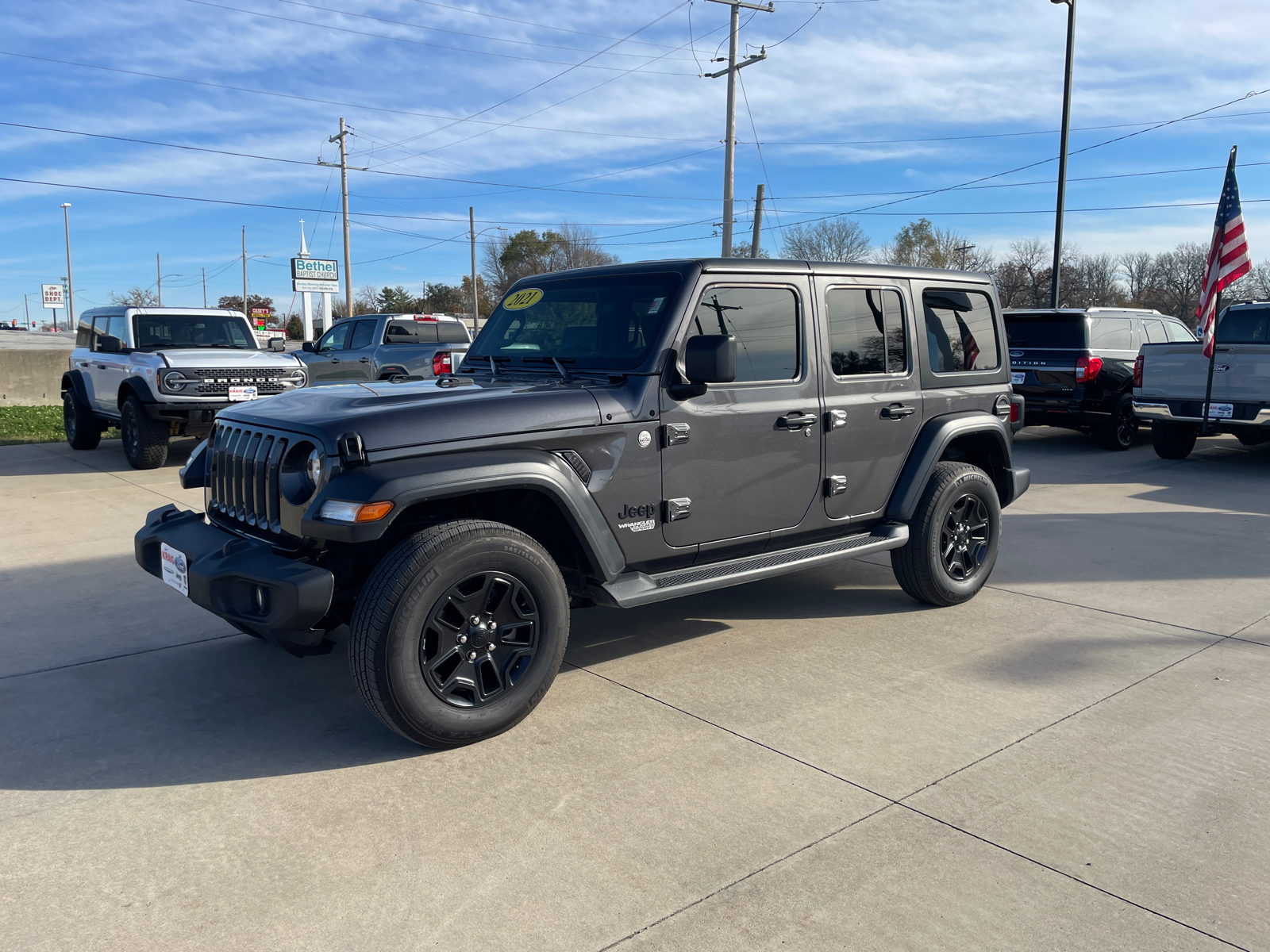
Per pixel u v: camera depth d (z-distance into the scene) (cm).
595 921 235
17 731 352
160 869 259
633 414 367
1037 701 377
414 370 1345
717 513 402
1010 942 227
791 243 4991
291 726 356
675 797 298
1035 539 680
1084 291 5647
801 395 427
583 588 382
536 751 333
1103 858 263
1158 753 330
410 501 309
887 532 471
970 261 5778
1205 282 941
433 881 252
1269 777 312
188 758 329
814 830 278
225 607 327
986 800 296
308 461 321
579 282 428
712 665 421
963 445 537
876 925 233
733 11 2817
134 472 997
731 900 243
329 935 230
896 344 478
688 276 388
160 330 1086
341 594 346
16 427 1479
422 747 337
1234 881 252
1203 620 485
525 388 364
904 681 399
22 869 259
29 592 539
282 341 1315
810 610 507
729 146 2886
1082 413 1145
